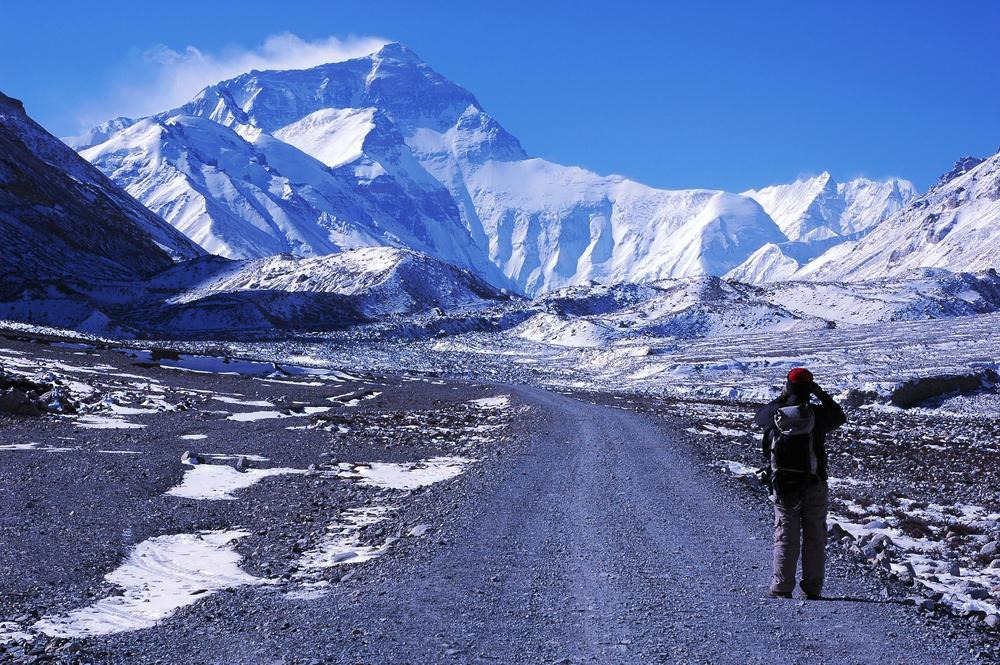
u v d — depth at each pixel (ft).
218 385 184.34
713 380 266.16
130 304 649.61
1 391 109.40
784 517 30.63
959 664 22.90
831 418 30.81
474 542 40.42
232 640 26.09
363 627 26.58
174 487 63.93
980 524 57.52
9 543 43.73
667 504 52.03
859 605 29.17
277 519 53.01
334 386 209.36
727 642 24.73
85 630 30.32
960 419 171.12
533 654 23.76
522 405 154.20
